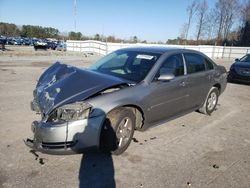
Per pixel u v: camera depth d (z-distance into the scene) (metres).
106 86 4.04
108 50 28.78
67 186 3.40
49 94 4.14
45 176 3.58
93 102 3.83
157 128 5.56
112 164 3.98
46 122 3.73
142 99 4.46
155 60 5.01
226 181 3.71
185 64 5.63
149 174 3.77
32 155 4.09
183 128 5.66
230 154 4.54
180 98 5.43
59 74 4.66
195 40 51.00
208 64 6.52
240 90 10.70
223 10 51.06
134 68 4.98
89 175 3.66
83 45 34.47
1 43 29.31
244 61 12.80
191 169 3.97
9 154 4.09
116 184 3.50
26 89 8.48
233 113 7.07
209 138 5.20
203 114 6.74
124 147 4.31
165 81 4.95
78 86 4.07
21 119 5.61
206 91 6.38
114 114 4.08
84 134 3.71
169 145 4.76
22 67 13.95
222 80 6.99
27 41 51.59
